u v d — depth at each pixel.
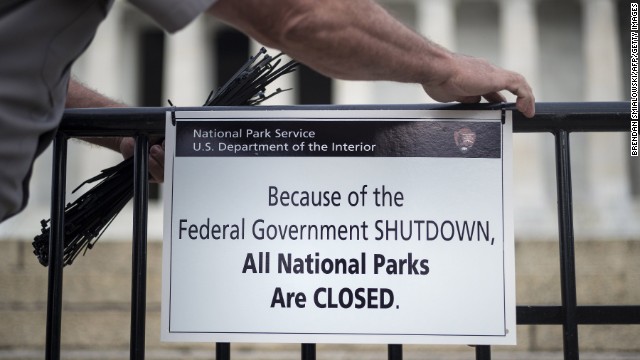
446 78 1.75
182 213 1.87
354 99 38.25
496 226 1.85
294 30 1.51
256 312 1.85
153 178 2.26
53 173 1.98
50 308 1.95
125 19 41.16
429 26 38.16
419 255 1.85
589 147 37.31
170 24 1.46
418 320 1.84
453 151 1.87
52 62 1.42
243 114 1.88
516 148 35.66
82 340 5.54
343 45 1.56
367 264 1.85
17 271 5.94
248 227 1.86
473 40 40.38
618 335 4.54
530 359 4.69
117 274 6.17
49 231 2.08
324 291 1.85
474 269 1.84
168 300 1.85
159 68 43.41
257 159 1.87
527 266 5.79
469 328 1.83
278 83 36.25
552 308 1.96
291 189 1.87
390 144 1.87
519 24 38.56
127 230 24.55
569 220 1.95
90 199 2.15
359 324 1.84
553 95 40.25
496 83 1.79
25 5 1.37
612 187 36.16
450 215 1.85
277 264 1.86
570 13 40.59
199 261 1.86
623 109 1.95
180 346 5.35
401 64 1.66
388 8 1.75
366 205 1.86
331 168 1.87
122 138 2.31
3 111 1.38
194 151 1.88
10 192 1.47
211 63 42.16
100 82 37.62
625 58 41.22
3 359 5.06
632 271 5.55
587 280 5.52
